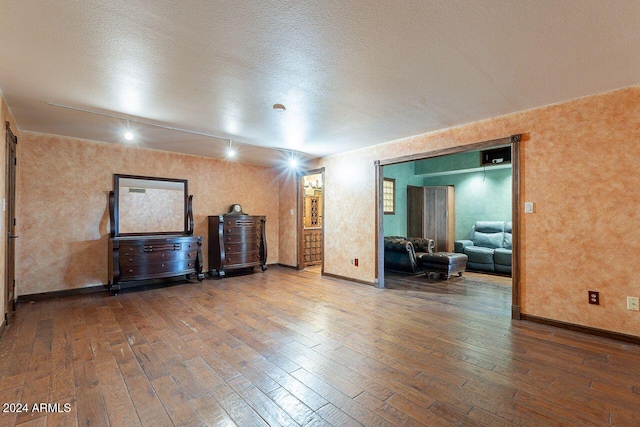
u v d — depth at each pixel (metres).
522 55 2.13
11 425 1.59
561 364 2.25
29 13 1.67
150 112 3.25
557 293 3.01
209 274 5.59
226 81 2.53
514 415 1.68
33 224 4.02
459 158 6.83
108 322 3.13
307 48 2.05
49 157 4.14
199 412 1.71
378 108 3.15
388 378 2.07
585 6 1.61
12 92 2.72
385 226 7.05
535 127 3.15
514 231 3.26
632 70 2.35
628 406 1.76
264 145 4.75
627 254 2.66
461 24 1.78
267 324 3.08
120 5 1.61
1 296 2.78
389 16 1.71
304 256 6.62
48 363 2.26
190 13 1.68
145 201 4.92
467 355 2.40
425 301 3.91
